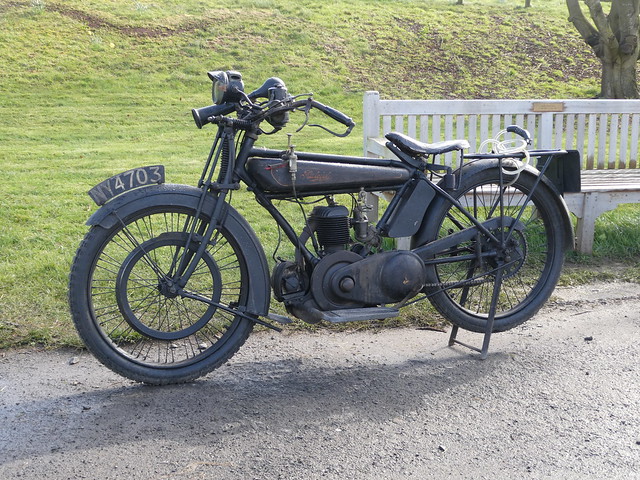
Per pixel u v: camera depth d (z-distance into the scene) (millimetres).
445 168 4016
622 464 2889
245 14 21234
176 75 16922
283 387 3604
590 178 6535
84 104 14797
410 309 4613
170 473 2816
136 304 4488
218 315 4449
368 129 6137
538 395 3520
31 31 18734
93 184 8180
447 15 22219
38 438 3078
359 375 3748
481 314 4309
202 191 3617
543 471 2842
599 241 6172
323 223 3787
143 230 6117
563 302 4879
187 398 3471
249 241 3697
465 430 3174
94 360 3908
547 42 19828
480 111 6336
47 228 6191
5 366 3797
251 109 3617
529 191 4250
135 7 21047
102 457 2930
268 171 3621
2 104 14500
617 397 3490
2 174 8773
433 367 3857
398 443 3059
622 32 14562
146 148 11203
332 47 19016
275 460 2914
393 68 17938
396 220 3959
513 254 4172
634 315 4637
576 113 6707
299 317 3809
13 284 4773
